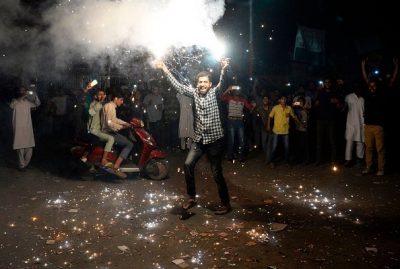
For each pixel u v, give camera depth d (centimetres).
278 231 545
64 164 1003
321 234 534
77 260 455
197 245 497
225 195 616
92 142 843
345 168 952
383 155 866
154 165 853
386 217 606
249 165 1024
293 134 1107
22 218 596
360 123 923
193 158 591
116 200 698
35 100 939
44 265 441
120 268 435
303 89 1163
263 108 1087
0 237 519
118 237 523
